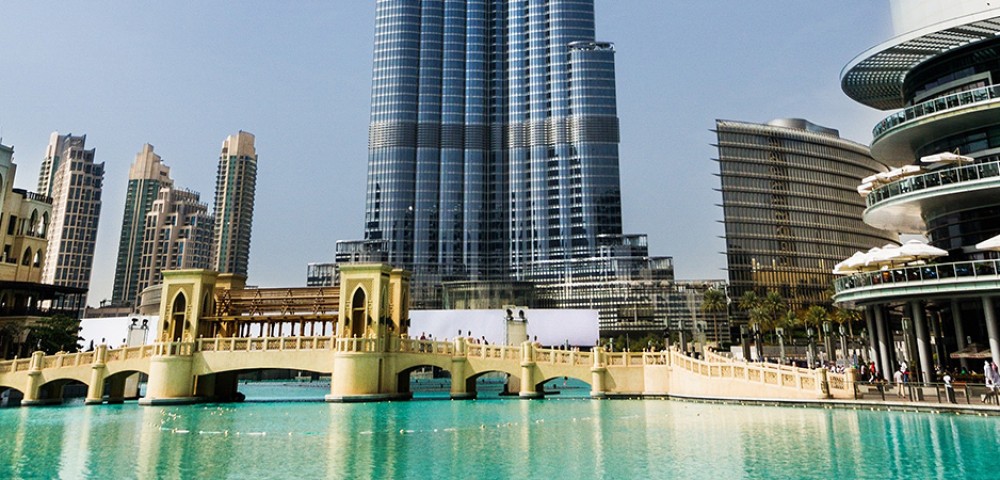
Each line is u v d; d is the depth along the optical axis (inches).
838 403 1269.7
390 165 7357.3
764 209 6195.9
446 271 7185.0
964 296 1403.8
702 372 1625.2
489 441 922.1
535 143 7549.2
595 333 2945.4
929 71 1691.7
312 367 1736.0
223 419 1283.2
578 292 6653.5
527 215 7377.0
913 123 1587.1
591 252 7052.2
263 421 1230.9
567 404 1588.3
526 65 7800.2
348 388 1674.5
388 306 1817.2
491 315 2802.7
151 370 1720.0
